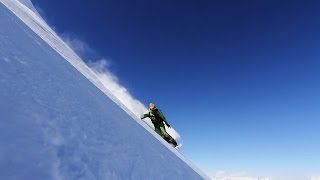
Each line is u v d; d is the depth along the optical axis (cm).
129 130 422
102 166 215
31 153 164
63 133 213
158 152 437
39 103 229
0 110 180
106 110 412
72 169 181
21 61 280
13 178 140
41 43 485
